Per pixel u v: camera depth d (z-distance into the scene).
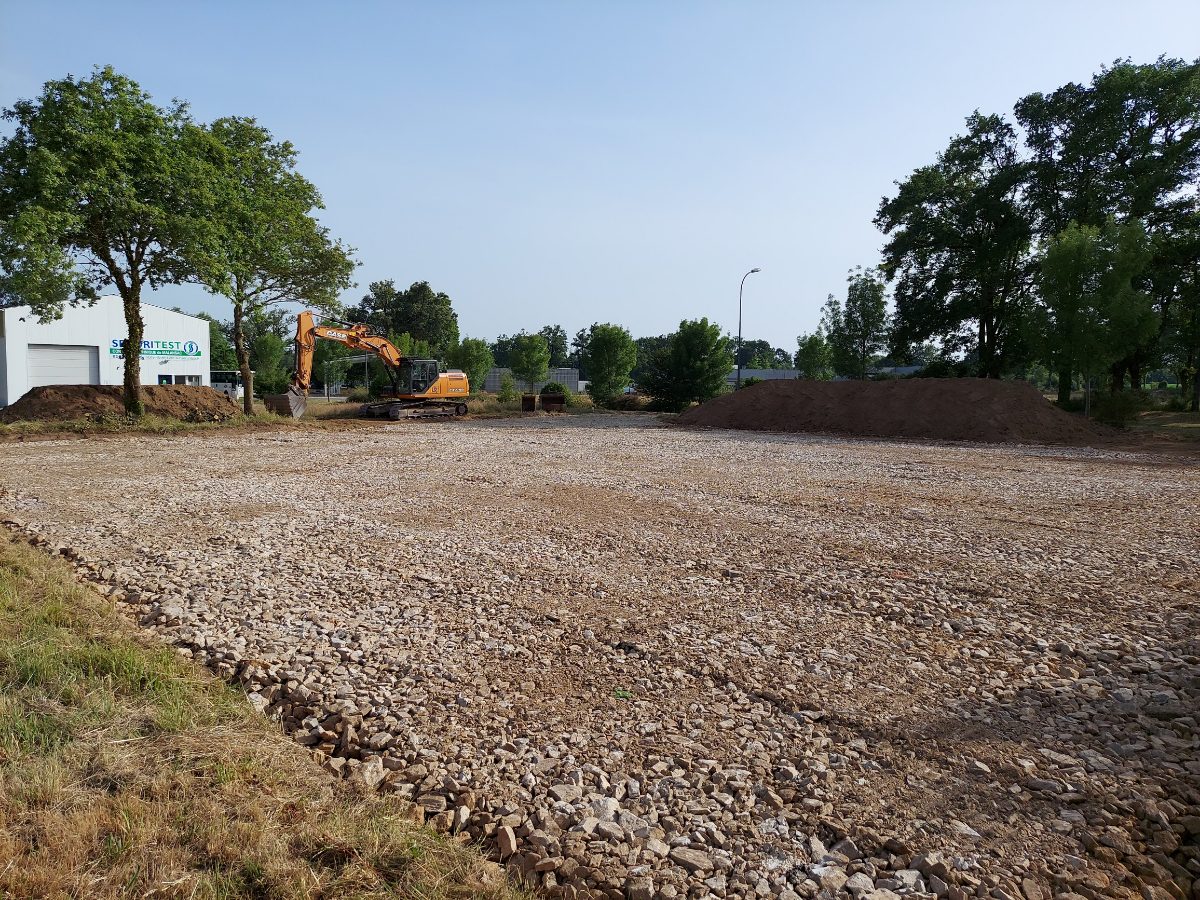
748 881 2.88
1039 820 3.23
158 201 20.47
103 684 4.30
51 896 2.58
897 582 6.69
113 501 10.55
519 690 4.53
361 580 6.70
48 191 18.23
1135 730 4.02
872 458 16.89
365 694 4.47
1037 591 6.43
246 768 3.53
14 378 31.94
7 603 5.58
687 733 4.03
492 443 20.19
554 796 3.44
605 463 15.48
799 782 3.55
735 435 24.11
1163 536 8.54
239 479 12.85
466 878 2.84
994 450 19.16
